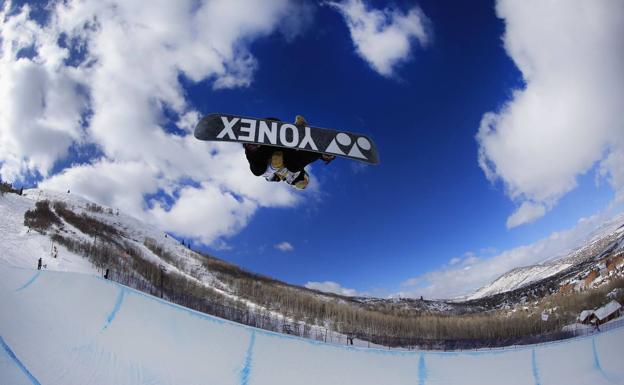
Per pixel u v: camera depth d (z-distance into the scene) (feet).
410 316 463.42
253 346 35.81
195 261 519.60
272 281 536.83
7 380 24.58
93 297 37.50
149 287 231.91
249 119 21.84
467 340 294.87
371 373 35.99
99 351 31.68
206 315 37.70
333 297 559.79
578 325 287.89
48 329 32.19
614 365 43.86
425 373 37.06
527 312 388.78
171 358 33.01
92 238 311.88
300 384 33.50
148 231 599.16
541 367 40.47
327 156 22.62
